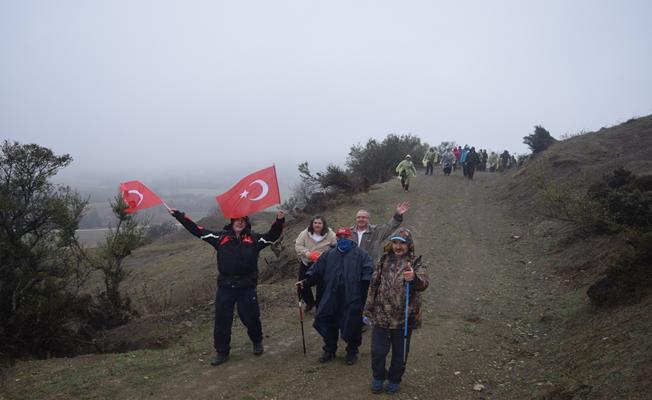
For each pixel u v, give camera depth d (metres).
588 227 10.23
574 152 19.62
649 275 6.07
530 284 8.92
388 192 21.11
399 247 4.77
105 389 5.27
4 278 7.62
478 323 7.19
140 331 7.87
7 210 7.78
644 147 17.88
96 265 9.92
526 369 5.36
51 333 7.74
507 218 15.45
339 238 5.76
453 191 21.55
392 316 4.76
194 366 5.86
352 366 5.62
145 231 10.80
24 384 5.55
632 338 4.87
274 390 5.09
